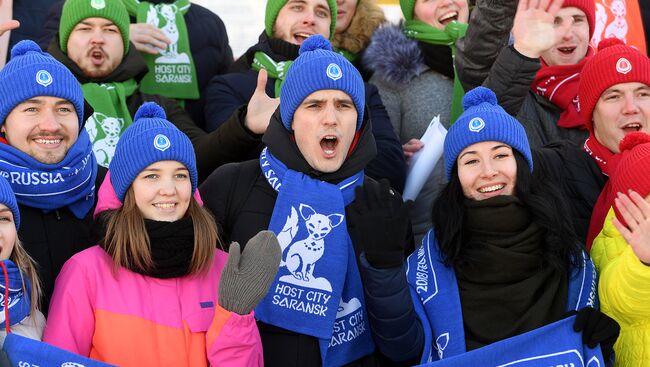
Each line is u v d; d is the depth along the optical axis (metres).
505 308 3.69
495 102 4.00
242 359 3.41
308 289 3.73
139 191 3.63
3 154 3.82
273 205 3.89
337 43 5.46
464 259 3.77
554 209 3.76
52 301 3.54
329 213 3.80
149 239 3.58
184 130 4.82
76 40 4.82
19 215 3.56
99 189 3.96
